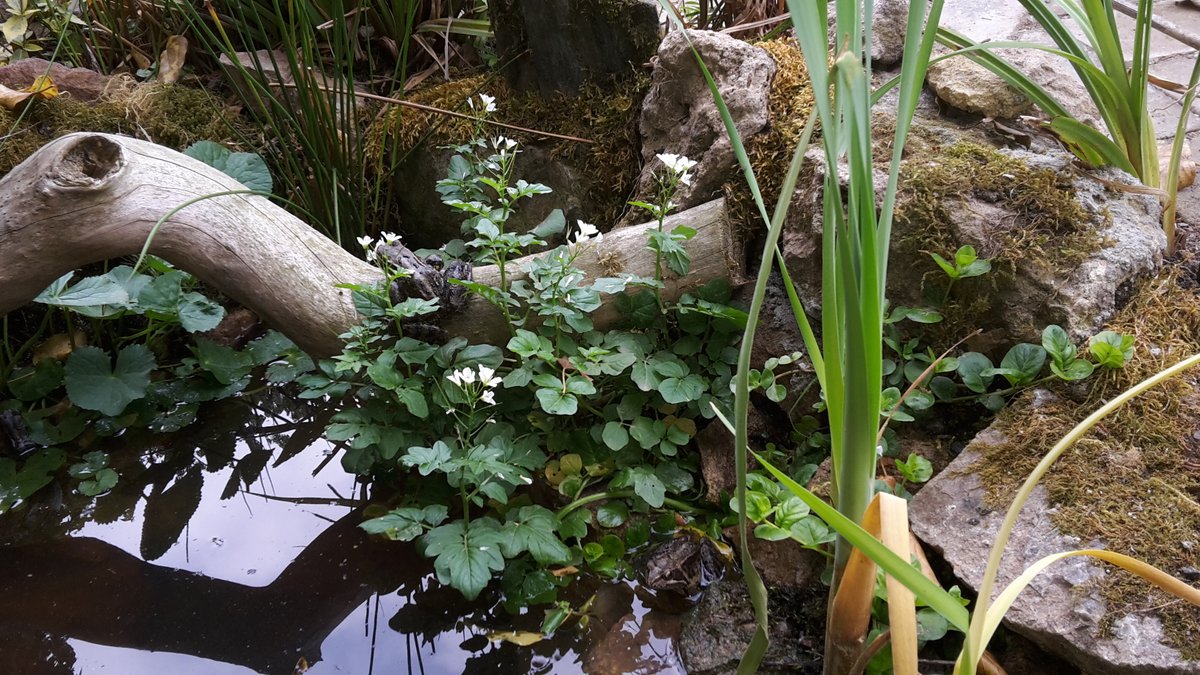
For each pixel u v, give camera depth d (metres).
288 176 2.80
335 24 2.48
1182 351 1.77
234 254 2.16
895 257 1.98
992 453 1.71
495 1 2.73
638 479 1.99
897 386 1.94
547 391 1.94
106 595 2.00
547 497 2.14
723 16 2.93
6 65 3.01
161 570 2.06
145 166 2.09
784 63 2.40
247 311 2.79
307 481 2.32
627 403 2.14
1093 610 1.43
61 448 2.39
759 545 1.91
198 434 2.46
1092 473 1.62
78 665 1.83
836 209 1.05
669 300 2.24
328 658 1.84
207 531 2.17
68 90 2.89
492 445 1.97
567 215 2.71
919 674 1.57
